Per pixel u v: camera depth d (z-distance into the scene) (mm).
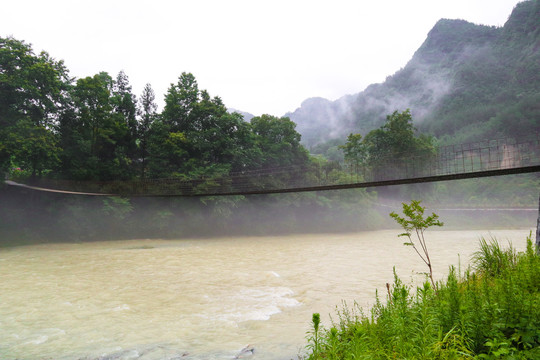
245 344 6887
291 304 9984
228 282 13336
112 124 37469
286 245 29125
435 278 12422
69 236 31922
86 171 34375
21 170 35812
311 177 49406
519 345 3264
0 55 28828
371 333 3861
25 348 6844
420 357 2865
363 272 15000
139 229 35938
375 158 59250
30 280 14008
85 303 10375
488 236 37344
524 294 3738
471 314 3572
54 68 32844
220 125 43844
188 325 8219
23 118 29188
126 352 6582
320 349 3541
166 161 38688
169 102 42844
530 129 134500
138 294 11500
